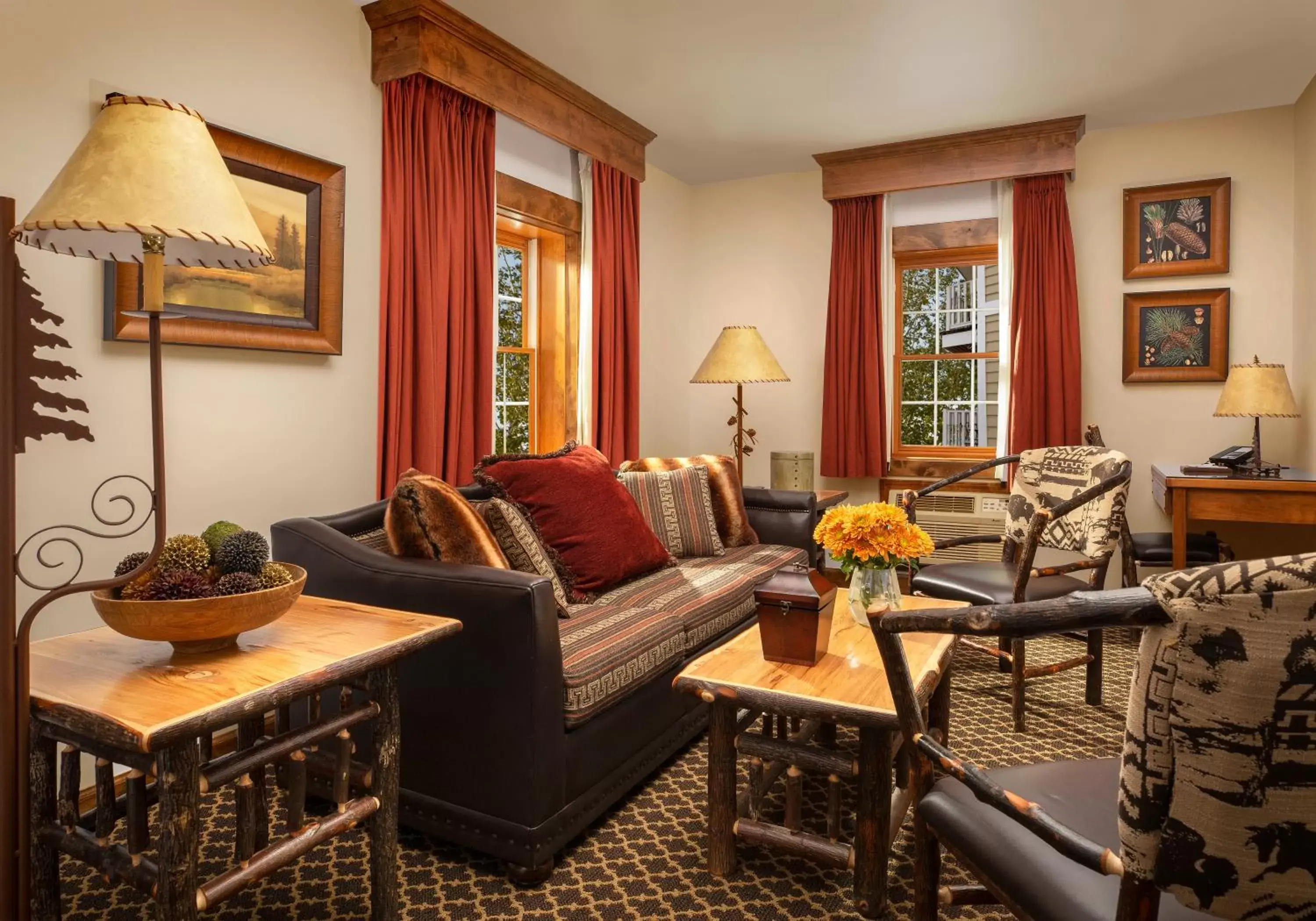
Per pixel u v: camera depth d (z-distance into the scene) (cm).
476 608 193
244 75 266
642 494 355
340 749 160
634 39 342
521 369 438
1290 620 69
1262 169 429
